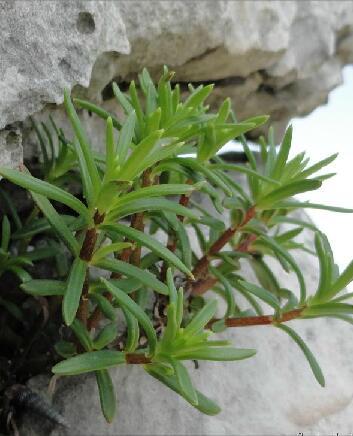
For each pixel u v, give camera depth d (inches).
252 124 11.8
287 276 16.2
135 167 10.2
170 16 15.6
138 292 12.5
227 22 16.6
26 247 13.7
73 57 12.2
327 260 12.0
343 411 13.9
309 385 13.9
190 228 16.4
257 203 13.3
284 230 17.7
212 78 18.2
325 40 20.3
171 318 10.2
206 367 13.6
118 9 14.8
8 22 11.3
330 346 14.8
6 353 13.8
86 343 11.3
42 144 13.4
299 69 20.0
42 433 12.3
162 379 10.8
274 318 12.6
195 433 12.6
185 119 11.5
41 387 12.8
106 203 10.2
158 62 16.5
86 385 12.9
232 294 12.8
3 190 13.9
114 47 13.8
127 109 11.8
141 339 13.0
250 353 10.6
